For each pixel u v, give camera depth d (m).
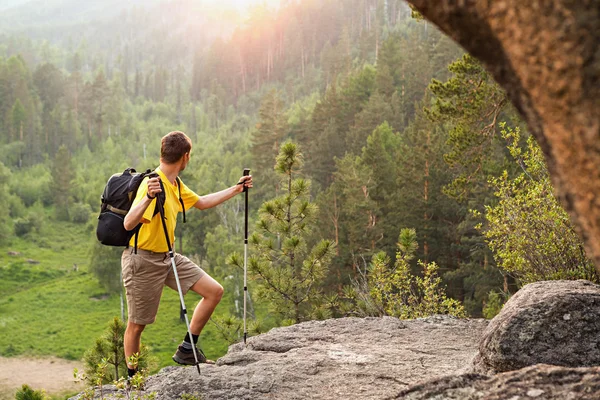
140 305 4.40
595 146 1.44
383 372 4.60
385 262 9.61
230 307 50.06
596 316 3.67
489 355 3.73
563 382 2.35
